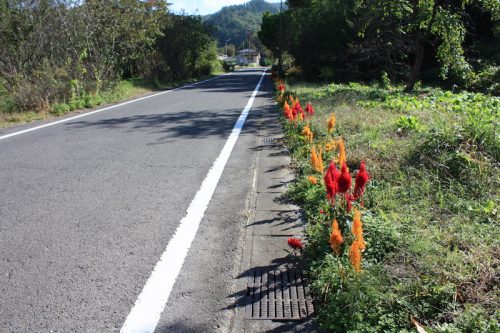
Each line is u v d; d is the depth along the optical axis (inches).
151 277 113.7
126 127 349.7
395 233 118.3
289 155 239.8
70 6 575.5
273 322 94.7
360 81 774.5
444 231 122.4
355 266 93.2
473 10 630.5
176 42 1093.8
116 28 673.6
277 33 1815.9
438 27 486.0
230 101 560.7
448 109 285.0
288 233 137.6
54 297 104.8
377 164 185.0
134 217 153.9
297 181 185.5
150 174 207.5
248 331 92.0
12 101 462.9
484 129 188.9
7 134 326.0
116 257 124.5
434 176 162.4
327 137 233.9
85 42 592.1
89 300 103.6
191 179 199.0
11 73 482.9
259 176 201.0
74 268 118.3
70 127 355.6
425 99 353.7
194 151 256.7
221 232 140.9
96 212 158.9
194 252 127.4
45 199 173.3
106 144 279.4
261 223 146.3
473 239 115.6
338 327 89.2
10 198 175.0
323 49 872.9
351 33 804.0
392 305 92.4
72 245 132.2
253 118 392.5
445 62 512.1
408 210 138.8
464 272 100.8
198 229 143.2
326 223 127.2
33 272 116.4
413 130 228.7
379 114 296.2
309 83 776.3
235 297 104.6
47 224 148.2
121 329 93.1
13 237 138.2
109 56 658.8
